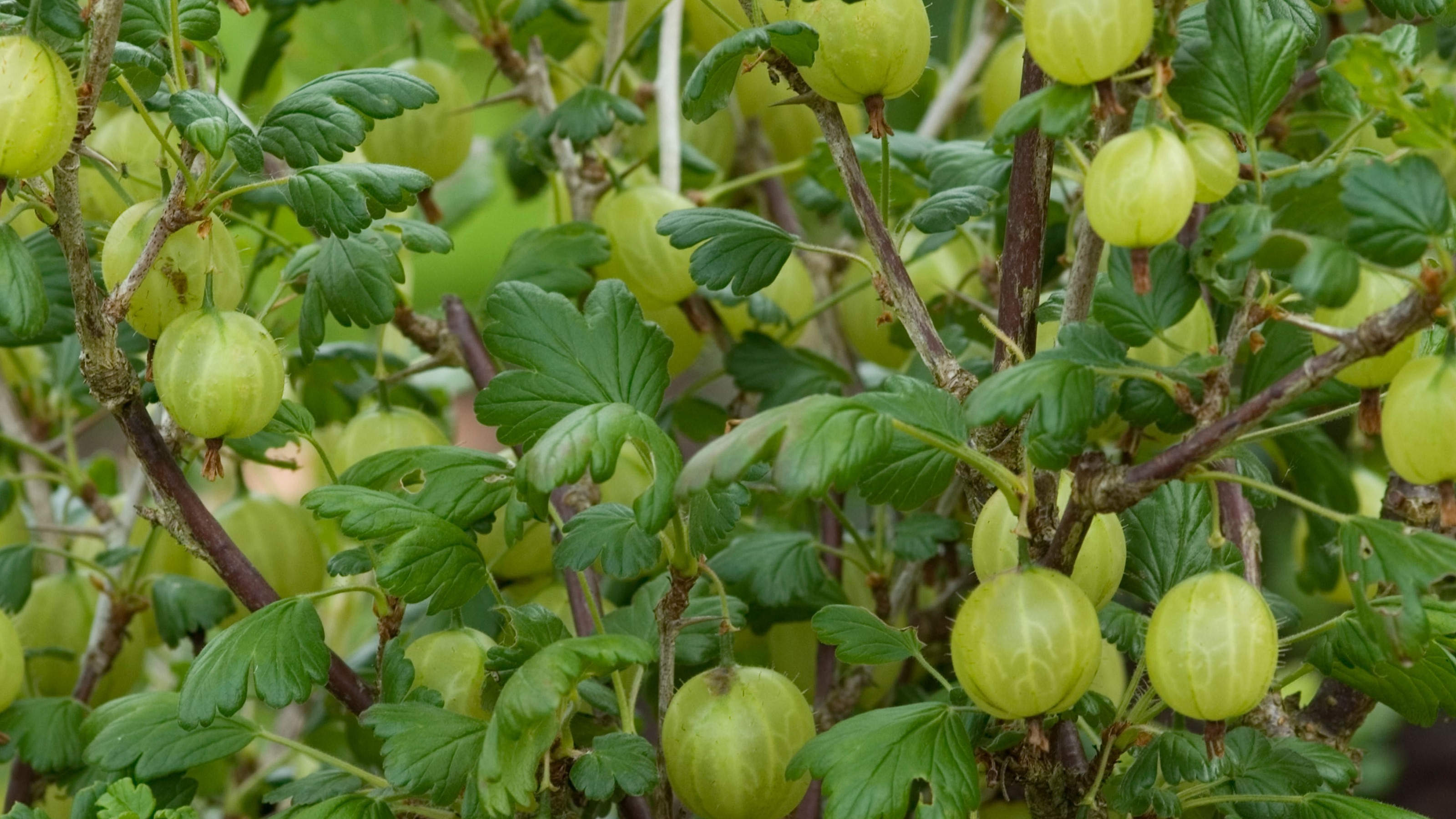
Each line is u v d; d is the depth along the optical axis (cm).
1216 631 67
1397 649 65
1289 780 71
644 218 84
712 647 77
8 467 109
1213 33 69
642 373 73
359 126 71
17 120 67
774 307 87
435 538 71
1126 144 65
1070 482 72
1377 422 68
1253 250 64
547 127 86
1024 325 71
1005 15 106
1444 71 88
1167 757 71
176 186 70
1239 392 82
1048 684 67
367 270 78
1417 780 151
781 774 71
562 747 71
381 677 73
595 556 72
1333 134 84
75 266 69
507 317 73
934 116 105
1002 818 85
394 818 72
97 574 91
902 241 73
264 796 74
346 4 109
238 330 71
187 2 73
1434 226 64
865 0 70
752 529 88
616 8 90
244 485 86
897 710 70
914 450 71
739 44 69
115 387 71
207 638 88
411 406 101
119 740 74
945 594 88
